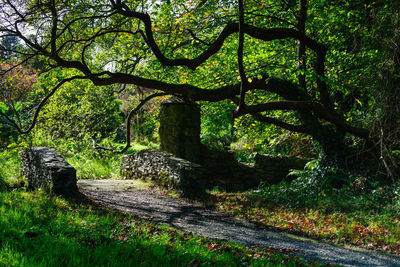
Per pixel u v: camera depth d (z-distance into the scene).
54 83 12.38
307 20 10.70
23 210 5.52
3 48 6.57
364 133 9.49
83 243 4.46
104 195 9.10
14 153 12.74
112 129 22.55
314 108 8.93
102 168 14.75
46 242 4.22
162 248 4.57
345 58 11.12
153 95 8.58
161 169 11.46
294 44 11.16
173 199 9.68
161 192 10.52
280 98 11.78
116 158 16.81
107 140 16.86
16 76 8.17
